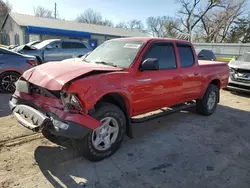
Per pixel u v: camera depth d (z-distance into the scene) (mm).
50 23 25656
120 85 3420
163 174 3178
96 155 3324
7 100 6285
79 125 2887
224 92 9461
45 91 3172
